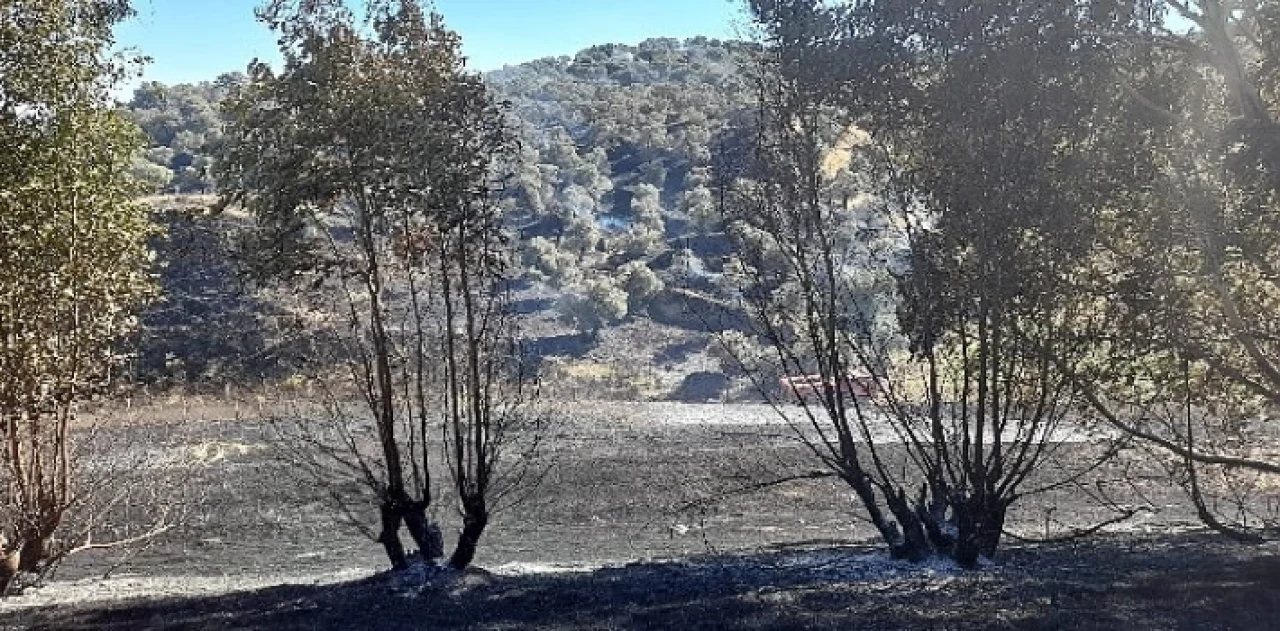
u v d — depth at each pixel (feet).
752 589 41.39
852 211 45.34
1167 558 46.16
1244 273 41.96
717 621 35.42
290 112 44.70
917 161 42.24
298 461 68.18
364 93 43.98
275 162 44.45
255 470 74.95
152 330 110.83
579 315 211.82
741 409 123.44
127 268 46.06
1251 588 37.45
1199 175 39.32
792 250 44.91
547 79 646.33
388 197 43.75
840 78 42.19
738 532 64.75
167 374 102.68
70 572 55.11
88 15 43.68
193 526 63.52
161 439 82.17
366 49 45.09
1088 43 38.63
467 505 46.80
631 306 218.38
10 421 43.45
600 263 269.64
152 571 55.88
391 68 44.75
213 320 114.52
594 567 52.49
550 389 137.90
